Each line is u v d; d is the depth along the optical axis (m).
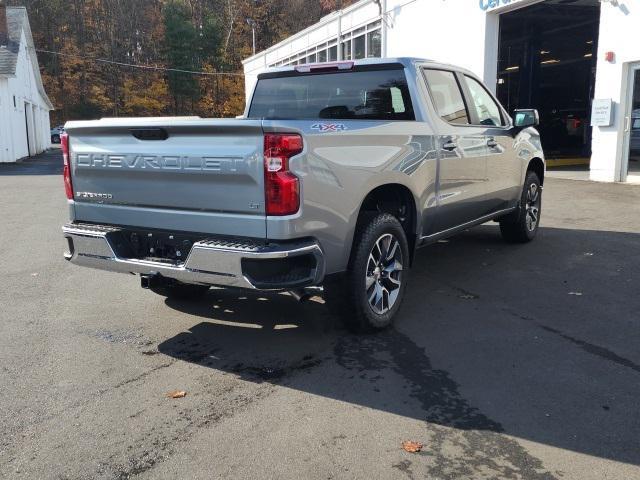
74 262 4.49
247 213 3.72
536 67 20.45
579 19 19.19
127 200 4.24
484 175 6.00
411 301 5.30
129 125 4.02
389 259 4.59
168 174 3.96
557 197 11.06
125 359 4.16
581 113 20.80
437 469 2.81
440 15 17.59
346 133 4.02
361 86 5.39
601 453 2.93
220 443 3.06
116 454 2.97
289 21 69.00
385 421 3.26
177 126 3.82
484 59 15.90
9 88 27.41
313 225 3.78
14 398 3.58
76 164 4.47
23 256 7.45
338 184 3.93
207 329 4.72
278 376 3.85
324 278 3.99
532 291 5.52
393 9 20.06
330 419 3.29
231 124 3.63
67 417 3.35
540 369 3.88
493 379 3.74
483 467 2.82
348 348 4.28
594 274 6.01
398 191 4.81
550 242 7.45
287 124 3.62
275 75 5.89
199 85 61.72
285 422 3.26
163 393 3.63
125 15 64.19
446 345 4.30
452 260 6.68
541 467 2.82
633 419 3.24
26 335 4.64
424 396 3.54
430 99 5.21
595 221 8.69
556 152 20.41
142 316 5.06
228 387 3.70
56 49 61.44
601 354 4.10
